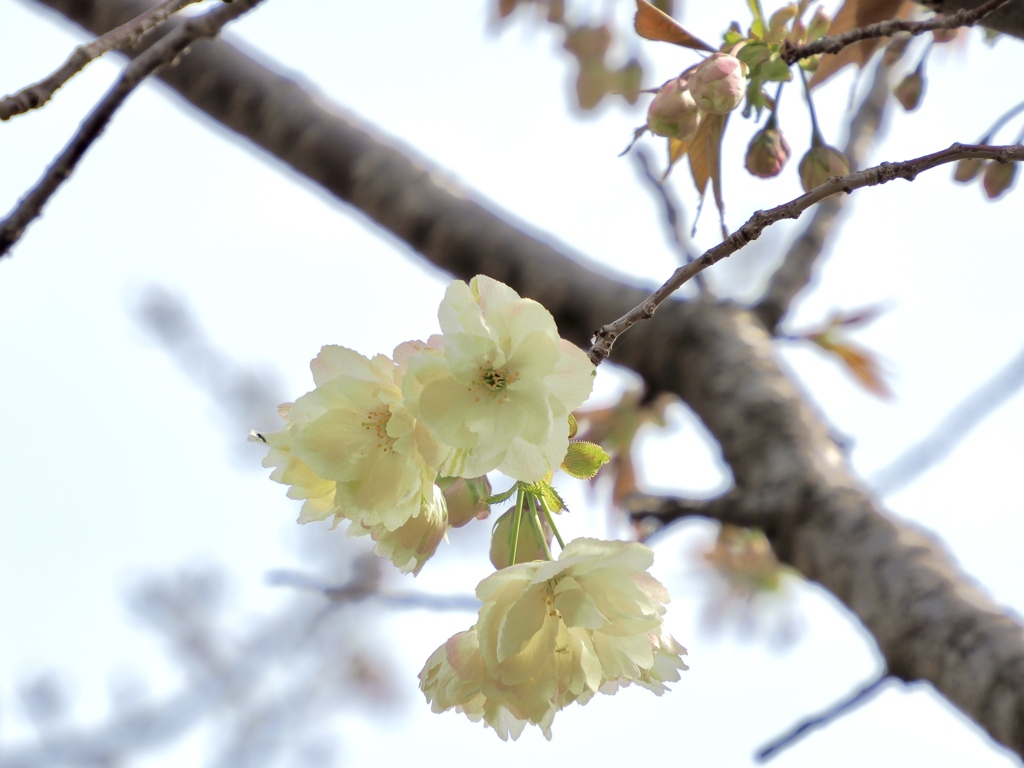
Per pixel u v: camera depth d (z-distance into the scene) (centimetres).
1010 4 86
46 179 86
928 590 92
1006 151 79
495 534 78
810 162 86
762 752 93
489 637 76
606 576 77
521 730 78
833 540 96
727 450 107
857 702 92
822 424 106
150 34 115
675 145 85
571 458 77
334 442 77
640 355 115
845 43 84
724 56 82
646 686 78
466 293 77
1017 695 88
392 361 77
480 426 75
